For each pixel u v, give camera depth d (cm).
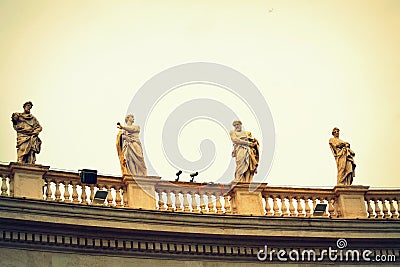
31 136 6656
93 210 6500
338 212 7088
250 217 6762
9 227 6350
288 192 7062
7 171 6556
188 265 6638
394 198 7131
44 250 6412
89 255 6488
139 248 6581
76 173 6700
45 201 6412
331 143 7225
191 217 6669
